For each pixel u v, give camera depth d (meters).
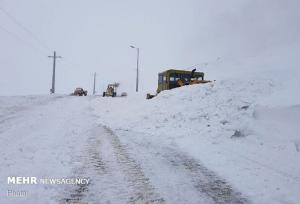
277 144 10.86
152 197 6.48
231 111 15.36
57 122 15.59
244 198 6.76
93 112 21.62
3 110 19.20
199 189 7.16
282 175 8.24
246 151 10.59
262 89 17.67
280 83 18.23
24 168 7.67
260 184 7.59
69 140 11.31
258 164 9.20
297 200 6.65
